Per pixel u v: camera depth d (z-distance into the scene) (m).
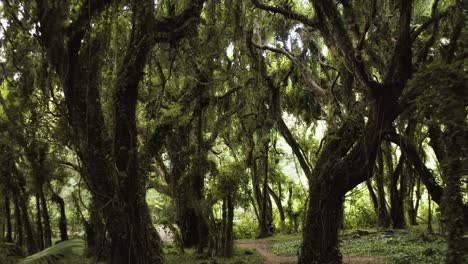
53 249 7.09
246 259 16.69
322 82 20.44
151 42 9.69
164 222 18.20
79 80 8.81
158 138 13.23
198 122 16.69
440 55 10.37
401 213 24.67
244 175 16.75
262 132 18.25
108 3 9.08
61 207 17.53
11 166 13.34
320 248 12.82
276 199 32.03
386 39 12.05
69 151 15.70
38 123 10.94
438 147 12.06
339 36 11.02
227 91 18.89
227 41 14.73
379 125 11.41
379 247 16.91
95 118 9.02
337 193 12.77
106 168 9.02
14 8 8.55
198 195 16.50
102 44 9.07
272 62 20.78
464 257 6.53
